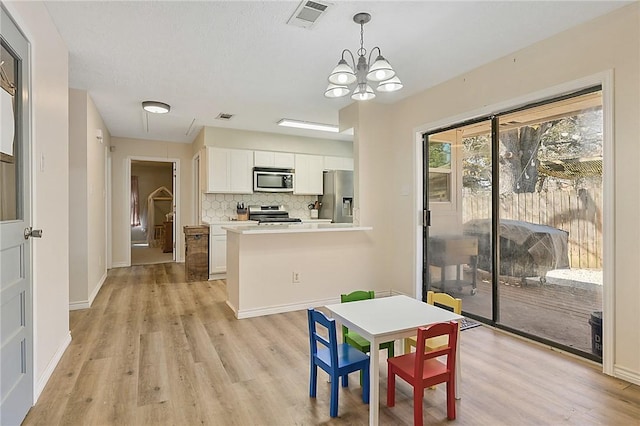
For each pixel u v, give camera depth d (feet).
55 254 8.18
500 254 10.80
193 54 9.77
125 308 12.96
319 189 21.62
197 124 18.08
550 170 9.42
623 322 7.64
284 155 20.54
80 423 6.06
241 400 6.84
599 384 7.43
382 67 7.48
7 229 5.44
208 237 18.12
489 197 11.05
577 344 8.89
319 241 13.46
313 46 9.30
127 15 7.75
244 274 12.10
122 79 11.68
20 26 5.95
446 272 12.61
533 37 8.89
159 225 34.71
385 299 7.83
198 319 11.78
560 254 9.25
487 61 10.36
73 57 9.89
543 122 9.53
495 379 7.66
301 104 14.56
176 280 17.87
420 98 13.07
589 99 8.55
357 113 14.06
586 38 8.18
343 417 6.35
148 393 7.04
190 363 8.42
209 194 20.31
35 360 6.69
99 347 9.30
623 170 7.61
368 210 14.21
